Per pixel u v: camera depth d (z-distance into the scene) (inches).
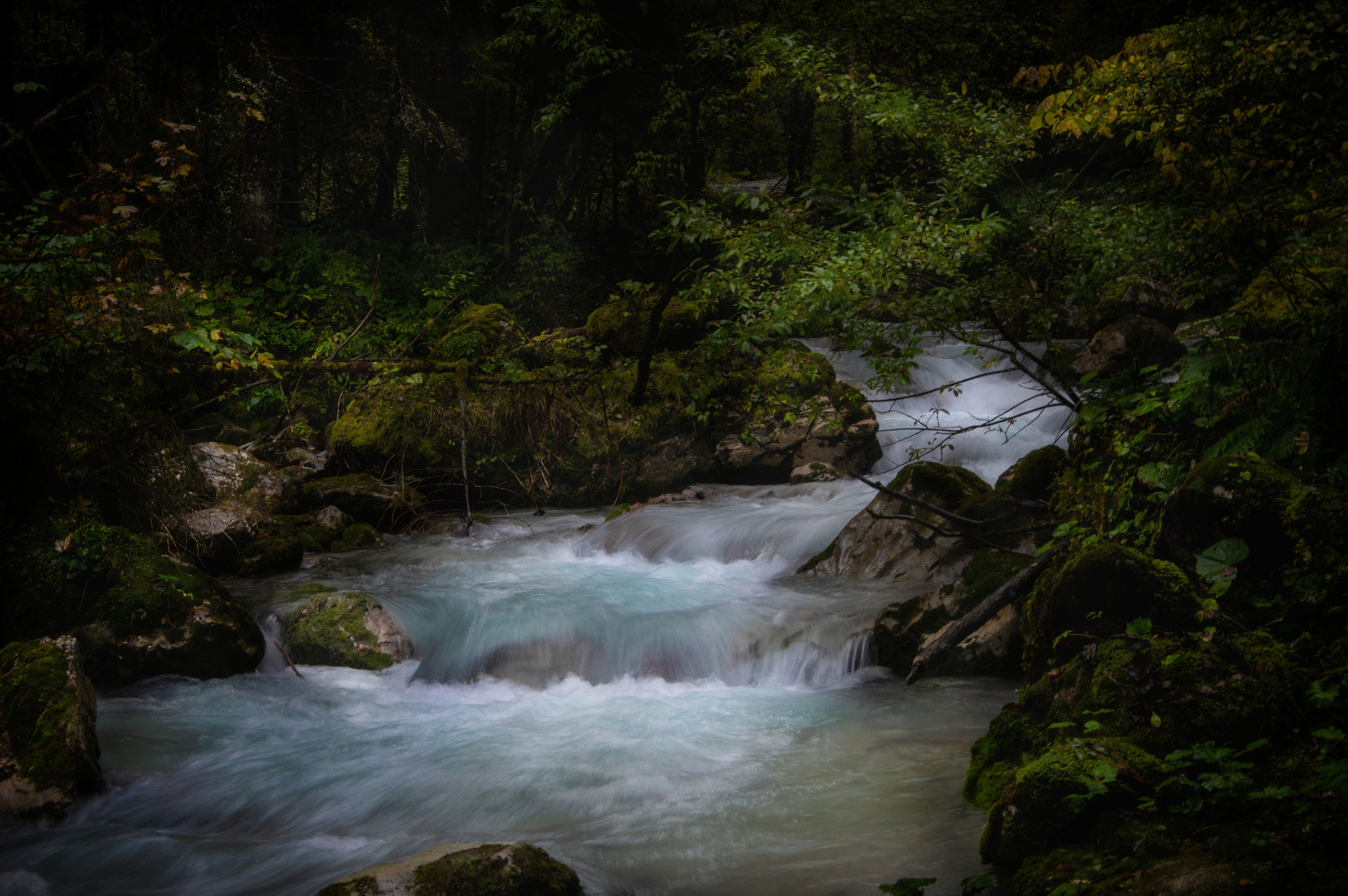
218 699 243.3
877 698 229.3
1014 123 253.1
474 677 263.9
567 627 277.1
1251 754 136.5
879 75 713.6
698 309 279.3
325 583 332.2
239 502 398.6
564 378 389.7
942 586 251.0
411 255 671.1
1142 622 158.6
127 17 553.9
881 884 140.0
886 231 238.4
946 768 182.2
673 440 465.4
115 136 510.9
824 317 252.2
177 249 486.9
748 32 278.8
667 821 166.2
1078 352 473.4
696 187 350.3
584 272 754.2
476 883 132.4
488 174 792.3
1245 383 174.7
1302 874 108.2
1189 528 175.5
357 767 198.7
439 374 461.4
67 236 267.0
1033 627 187.6
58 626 247.0
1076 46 810.8
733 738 208.5
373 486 438.6
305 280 607.5
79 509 267.9
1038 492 267.9
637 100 715.4
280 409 511.2
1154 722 143.8
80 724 188.2
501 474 474.3
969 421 488.1
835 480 434.9
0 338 255.6
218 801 185.2
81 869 160.7
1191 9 238.5
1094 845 132.9
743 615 273.6
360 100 662.5
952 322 238.8
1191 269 239.8
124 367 331.9
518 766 195.6
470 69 673.6
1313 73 225.0
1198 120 223.1
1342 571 150.5
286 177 732.7
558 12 387.5
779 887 141.3
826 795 174.1
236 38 533.0
